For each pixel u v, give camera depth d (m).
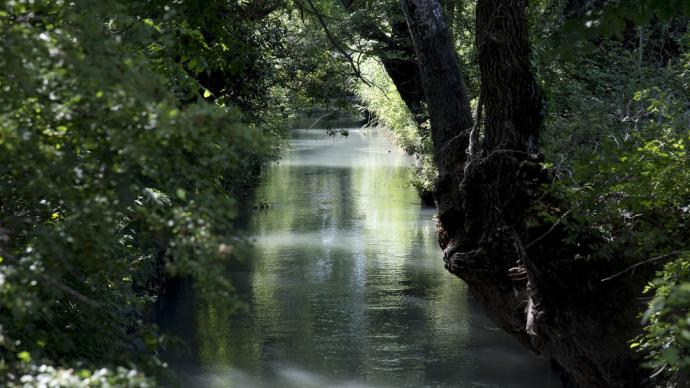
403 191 37.94
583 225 10.66
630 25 16.95
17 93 4.69
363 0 24.67
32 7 5.38
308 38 22.95
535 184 11.42
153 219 4.82
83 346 7.44
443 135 13.64
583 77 15.02
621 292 10.86
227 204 4.84
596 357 11.00
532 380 14.94
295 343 16.98
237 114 4.73
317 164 49.84
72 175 4.98
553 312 11.14
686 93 13.90
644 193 9.25
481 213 12.30
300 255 24.86
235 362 15.88
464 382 14.81
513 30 11.49
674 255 9.60
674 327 7.45
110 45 4.59
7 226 5.86
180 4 9.36
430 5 13.77
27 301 4.59
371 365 15.73
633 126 12.91
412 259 24.38
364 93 47.00
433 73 13.73
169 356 16.12
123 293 9.34
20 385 4.60
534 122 11.80
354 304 19.72
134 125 4.45
